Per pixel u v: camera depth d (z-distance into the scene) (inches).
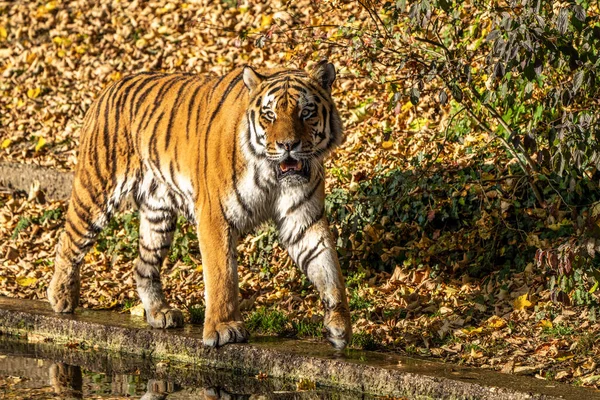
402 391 351.6
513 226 483.8
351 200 508.4
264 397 359.6
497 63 357.7
